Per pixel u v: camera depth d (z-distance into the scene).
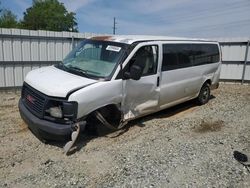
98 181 3.63
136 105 5.48
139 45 5.36
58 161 4.11
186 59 6.81
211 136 5.47
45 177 3.67
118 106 5.05
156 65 5.76
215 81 8.52
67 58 5.81
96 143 4.82
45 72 5.11
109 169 3.95
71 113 4.23
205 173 3.97
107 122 4.93
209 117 6.86
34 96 4.55
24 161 4.07
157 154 4.52
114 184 3.58
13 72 9.52
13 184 3.49
